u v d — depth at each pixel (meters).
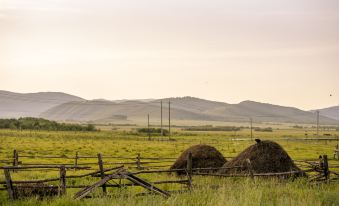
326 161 21.36
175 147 75.31
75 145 75.38
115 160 44.16
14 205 13.09
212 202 13.09
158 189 15.79
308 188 18.16
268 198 14.51
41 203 13.26
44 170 31.34
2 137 95.44
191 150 26.89
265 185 17.36
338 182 20.52
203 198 13.91
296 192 15.90
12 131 131.00
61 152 56.88
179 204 13.17
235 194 14.77
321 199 14.38
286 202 13.22
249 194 14.20
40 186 14.57
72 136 112.75
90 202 13.17
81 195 14.55
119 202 13.06
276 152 23.41
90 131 160.88
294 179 20.67
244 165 23.22
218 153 26.88
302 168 29.17
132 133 142.88
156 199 13.67
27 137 100.44
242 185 17.17
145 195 15.03
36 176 23.41
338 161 44.50
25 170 30.28
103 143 86.00
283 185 18.05
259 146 23.67
